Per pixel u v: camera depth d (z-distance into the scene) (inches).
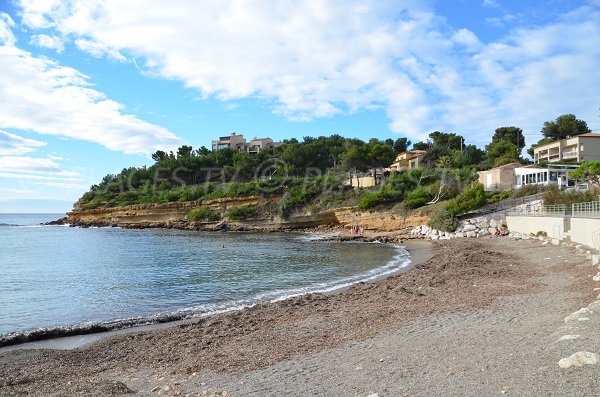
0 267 1382.9
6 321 687.7
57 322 679.1
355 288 863.1
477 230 2132.1
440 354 374.0
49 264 1460.4
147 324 669.3
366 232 2837.1
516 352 337.7
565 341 332.2
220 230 3506.4
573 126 3998.5
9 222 6697.8
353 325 561.0
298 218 3351.4
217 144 7337.6
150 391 357.4
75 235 3189.0
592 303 467.2
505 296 652.1
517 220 1969.7
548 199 2010.3
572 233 1326.3
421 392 280.4
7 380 412.8
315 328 562.9
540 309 523.5
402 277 974.4
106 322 668.1
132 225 4050.2
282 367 398.9
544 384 257.0
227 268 1334.9
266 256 1686.8
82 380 405.7
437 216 2364.7
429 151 4094.5
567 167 2669.8
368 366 367.6
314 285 1004.6
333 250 1909.4
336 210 3176.7
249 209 3563.0
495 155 3976.4
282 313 669.9
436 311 593.0
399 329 510.3
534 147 4092.0
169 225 3897.6
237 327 597.6
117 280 1103.6
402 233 2544.3
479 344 388.5
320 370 374.3
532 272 887.1
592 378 250.1
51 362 473.4
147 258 1638.8
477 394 260.7
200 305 800.3
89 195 5064.0
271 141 7116.1
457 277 885.8
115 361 471.5
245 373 390.0
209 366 424.2
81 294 912.3
